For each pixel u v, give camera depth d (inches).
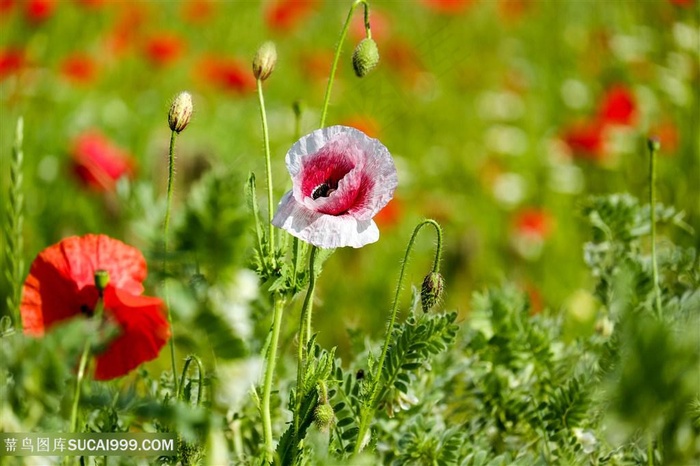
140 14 140.3
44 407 51.0
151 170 94.5
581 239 111.7
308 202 51.3
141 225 53.6
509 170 134.5
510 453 57.1
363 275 100.1
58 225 99.3
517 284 90.0
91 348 52.2
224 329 50.6
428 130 140.4
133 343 53.5
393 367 53.9
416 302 54.4
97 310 52.1
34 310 53.7
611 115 115.6
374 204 51.4
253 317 55.8
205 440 50.9
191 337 50.9
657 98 126.0
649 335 49.6
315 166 51.8
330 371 53.4
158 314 53.0
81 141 90.7
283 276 52.5
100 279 51.9
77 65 125.0
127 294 52.2
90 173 90.9
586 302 88.7
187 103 52.8
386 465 55.9
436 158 134.3
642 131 121.7
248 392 53.1
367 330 93.1
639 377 49.6
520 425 58.1
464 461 55.1
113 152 90.7
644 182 112.2
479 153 138.3
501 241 112.3
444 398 59.2
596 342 59.9
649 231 60.9
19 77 123.3
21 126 58.4
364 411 53.0
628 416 50.0
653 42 132.0
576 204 61.3
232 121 134.1
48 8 134.9
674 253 61.1
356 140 51.7
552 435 56.6
